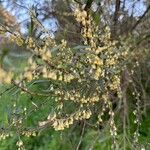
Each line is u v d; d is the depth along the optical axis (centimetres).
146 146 308
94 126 311
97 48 254
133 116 336
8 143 346
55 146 338
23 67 172
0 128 261
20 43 213
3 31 215
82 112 271
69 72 241
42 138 347
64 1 314
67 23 336
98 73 248
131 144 289
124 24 344
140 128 332
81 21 252
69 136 333
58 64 224
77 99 265
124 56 298
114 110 327
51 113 262
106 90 281
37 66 196
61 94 257
